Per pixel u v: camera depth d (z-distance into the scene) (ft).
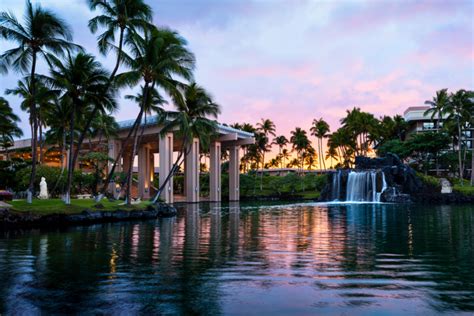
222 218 100.83
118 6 96.17
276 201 236.84
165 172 205.46
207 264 37.29
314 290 27.58
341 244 50.72
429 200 200.54
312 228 72.54
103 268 35.68
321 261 38.52
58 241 56.18
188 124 123.54
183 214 120.47
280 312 22.94
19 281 30.73
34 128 95.86
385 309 23.36
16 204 90.53
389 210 133.18
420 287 28.30
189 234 64.08
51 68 97.96
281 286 28.73
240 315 22.50
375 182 209.26
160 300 25.35
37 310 23.44
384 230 68.44
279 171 428.56
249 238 57.82
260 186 298.35
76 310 23.43
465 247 47.80
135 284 29.55
